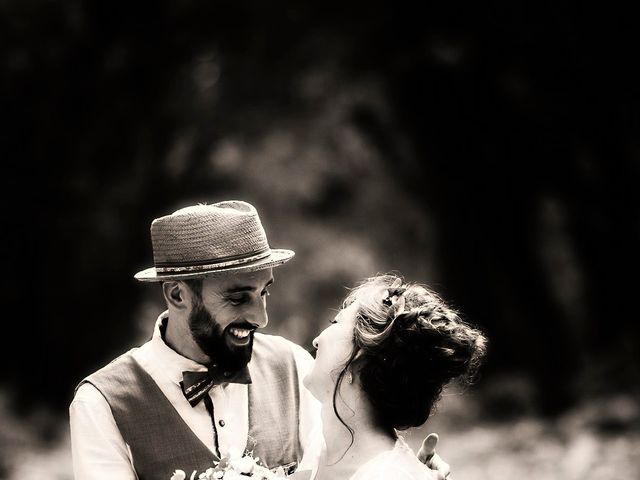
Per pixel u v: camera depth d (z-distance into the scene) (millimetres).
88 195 17047
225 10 17516
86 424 3562
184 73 17750
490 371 18203
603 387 15266
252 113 19234
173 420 3646
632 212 15992
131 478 3564
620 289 16125
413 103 17781
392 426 3357
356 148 20266
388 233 20797
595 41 15156
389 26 17094
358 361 3309
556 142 16359
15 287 16859
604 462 11641
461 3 15945
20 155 16562
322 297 20297
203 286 3539
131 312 17141
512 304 18359
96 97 16828
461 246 18859
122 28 16750
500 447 13367
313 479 3455
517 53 15812
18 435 14633
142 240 17406
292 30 17969
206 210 3549
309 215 21109
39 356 16953
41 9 16312
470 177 18094
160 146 17672
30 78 16359
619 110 15547
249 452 3732
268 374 3928
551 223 21078
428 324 3262
